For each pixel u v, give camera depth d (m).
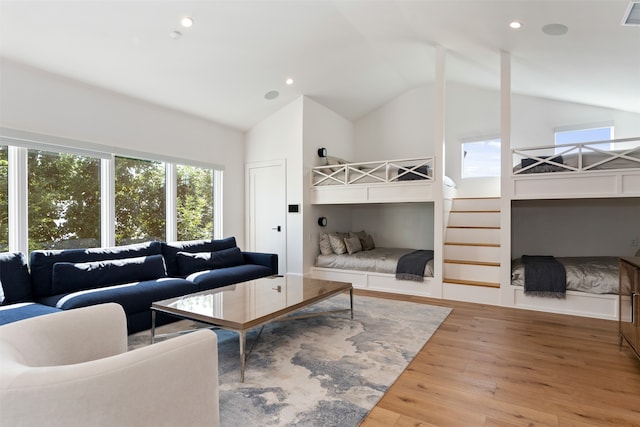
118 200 4.12
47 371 0.99
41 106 3.40
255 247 5.91
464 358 2.62
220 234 5.52
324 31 3.95
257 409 1.92
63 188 3.61
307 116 5.56
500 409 1.94
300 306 2.80
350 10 3.59
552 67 4.14
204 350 1.28
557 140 5.54
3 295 2.73
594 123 5.24
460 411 1.92
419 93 6.50
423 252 5.65
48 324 1.43
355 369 2.42
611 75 3.89
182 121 4.90
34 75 3.34
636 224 4.87
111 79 3.80
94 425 1.01
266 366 2.47
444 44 4.41
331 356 2.64
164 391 1.16
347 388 2.16
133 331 3.03
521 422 1.81
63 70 3.47
